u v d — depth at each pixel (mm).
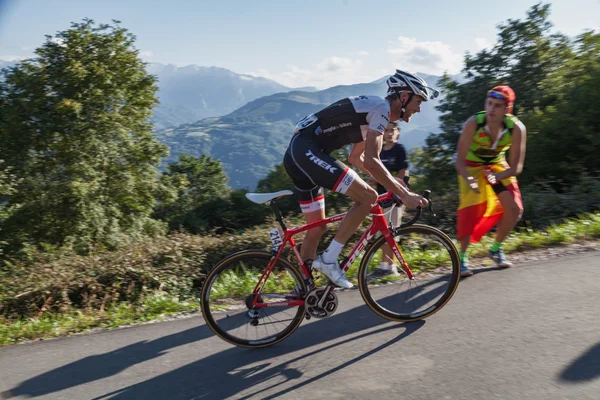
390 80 3312
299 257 3371
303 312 3336
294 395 2633
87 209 23734
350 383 2707
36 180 24703
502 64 22203
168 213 41062
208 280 3291
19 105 25562
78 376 2998
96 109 26156
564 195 7820
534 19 21953
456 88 22984
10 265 8547
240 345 3287
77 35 26625
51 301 5113
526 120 12125
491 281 4070
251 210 30578
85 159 25281
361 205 3207
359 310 3738
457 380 2641
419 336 3211
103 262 5805
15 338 3795
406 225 3547
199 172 51406
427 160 21344
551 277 4023
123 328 3816
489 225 4391
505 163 4359
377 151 3098
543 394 2441
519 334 3090
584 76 11312
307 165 3209
